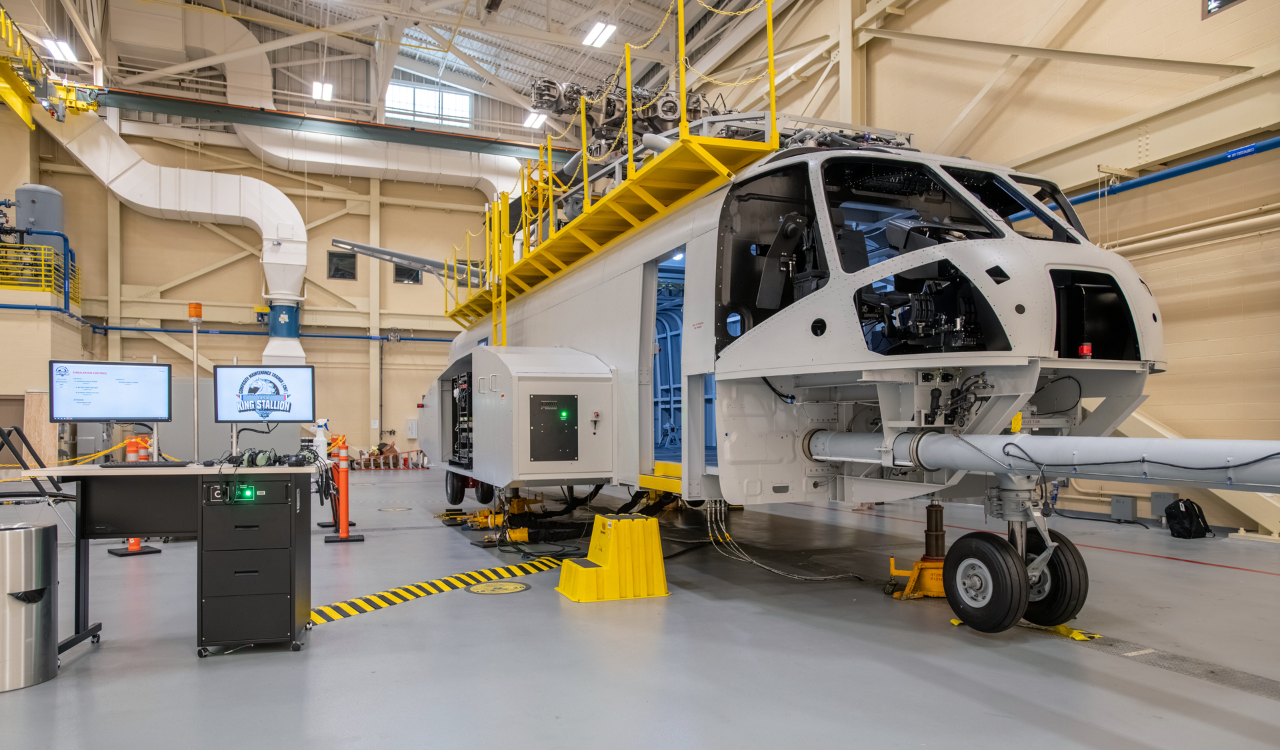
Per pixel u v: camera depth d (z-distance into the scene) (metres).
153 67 18.83
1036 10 10.04
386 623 4.82
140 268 19.30
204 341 19.80
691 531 9.10
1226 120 7.94
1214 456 3.11
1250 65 7.75
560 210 9.05
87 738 3.07
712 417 9.07
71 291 17.83
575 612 5.08
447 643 4.36
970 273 4.19
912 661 4.01
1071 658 4.06
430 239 22.05
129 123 18.98
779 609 5.15
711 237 5.48
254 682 3.74
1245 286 8.13
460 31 18.34
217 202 18.67
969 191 5.06
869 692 3.54
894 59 12.30
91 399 5.07
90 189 18.86
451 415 10.24
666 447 10.02
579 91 8.33
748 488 5.13
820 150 5.25
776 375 4.85
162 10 17.98
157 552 7.72
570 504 9.25
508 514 8.77
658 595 5.58
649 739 3.02
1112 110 9.14
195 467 4.30
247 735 3.09
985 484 4.86
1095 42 9.41
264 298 19.48
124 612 5.24
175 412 11.62
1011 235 4.37
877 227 6.39
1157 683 3.67
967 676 3.77
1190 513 8.09
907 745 2.96
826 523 9.77
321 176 21.03
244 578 4.21
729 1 15.49
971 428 4.38
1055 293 4.38
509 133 22.47
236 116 17.86
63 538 8.84
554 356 7.26
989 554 4.35
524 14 17.22
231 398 5.65
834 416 5.55
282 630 4.23
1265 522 7.95
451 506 11.10
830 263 4.67
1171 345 8.88
